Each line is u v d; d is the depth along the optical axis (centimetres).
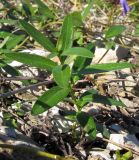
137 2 55
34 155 30
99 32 50
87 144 35
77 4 57
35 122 36
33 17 51
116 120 39
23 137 33
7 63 40
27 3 51
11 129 33
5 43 40
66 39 33
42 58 32
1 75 41
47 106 30
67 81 31
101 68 33
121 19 56
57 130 36
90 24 53
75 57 33
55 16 52
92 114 39
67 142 35
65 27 33
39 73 44
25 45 49
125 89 44
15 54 32
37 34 32
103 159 34
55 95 31
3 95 32
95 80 43
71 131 35
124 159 34
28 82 40
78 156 34
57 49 32
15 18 50
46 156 30
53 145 35
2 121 35
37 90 41
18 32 49
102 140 36
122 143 36
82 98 33
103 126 34
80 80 43
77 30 49
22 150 30
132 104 42
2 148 30
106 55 48
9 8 51
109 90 43
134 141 36
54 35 49
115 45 48
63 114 37
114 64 33
